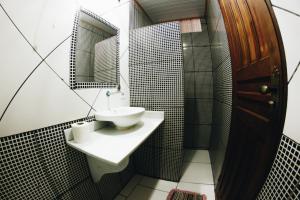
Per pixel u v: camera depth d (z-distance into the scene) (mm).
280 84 777
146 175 2361
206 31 3164
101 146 1215
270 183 903
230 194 1482
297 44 693
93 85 1625
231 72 1571
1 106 943
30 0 1078
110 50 1886
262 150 996
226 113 1840
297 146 692
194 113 3262
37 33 1119
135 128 1678
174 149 2160
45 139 1186
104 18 1794
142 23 2830
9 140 989
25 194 1076
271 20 830
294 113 717
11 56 979
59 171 1291
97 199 1651
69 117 1367
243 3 1229
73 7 1411
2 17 939
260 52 1008
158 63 2121
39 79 1135
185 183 2146
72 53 1392
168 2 2721
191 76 3213
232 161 1550
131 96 2281
